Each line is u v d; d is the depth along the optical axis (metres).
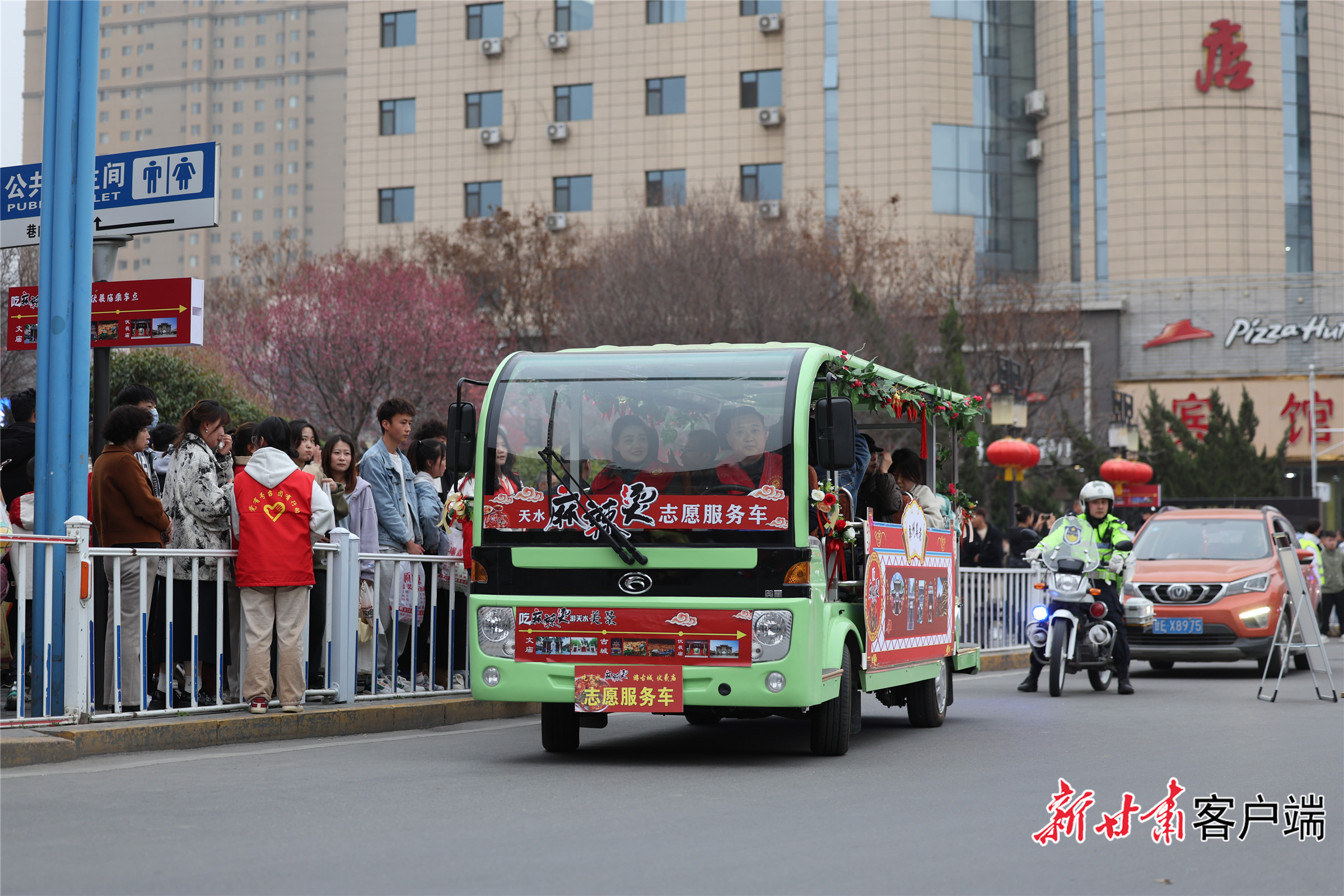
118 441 9.59
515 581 9.03
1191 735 10.68
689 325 34.50
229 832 6.30
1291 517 30.95
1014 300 46.16
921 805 7.38
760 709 9.29
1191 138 56.03
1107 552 14.63
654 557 8.81
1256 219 55.91
